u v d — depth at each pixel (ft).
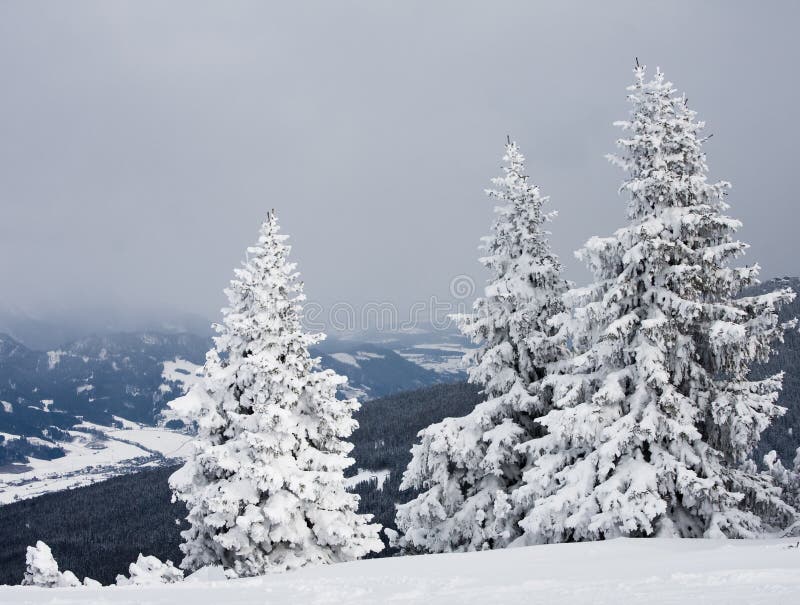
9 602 35.91
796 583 22.68
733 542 48.70
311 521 80.12
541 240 83.71
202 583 45.62
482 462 77.15
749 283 64.23
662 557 41.98
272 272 82.28
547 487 69.05
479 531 78.38
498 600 26.89
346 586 37.60
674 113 68.90
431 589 33.63
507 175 84.28
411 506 83.61
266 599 33.37
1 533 496.64
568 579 32.99
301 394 83.61
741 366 64.64
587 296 69.05
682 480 59.82
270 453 77.82
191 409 79.82
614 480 61.87
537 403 78.74
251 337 82.58
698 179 65.16
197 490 81.25
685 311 63.00
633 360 68.69
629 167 68.69
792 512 61.93
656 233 64.13
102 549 437.99
